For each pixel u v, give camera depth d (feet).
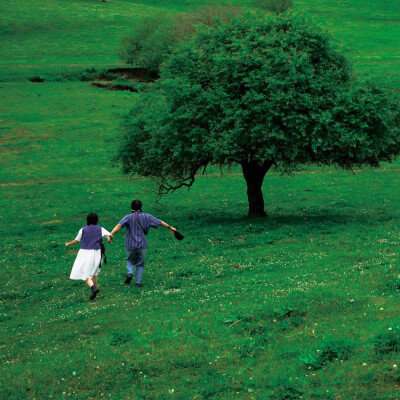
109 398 25.91
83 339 35.96
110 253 71.92
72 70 286.05
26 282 59.82
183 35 273.54
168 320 36.17
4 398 27.04
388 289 36.73
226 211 99.04
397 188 113.91
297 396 22.95
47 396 26.94
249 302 37.86
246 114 73.92
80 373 29.04
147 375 27.81
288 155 75.25
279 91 73.51
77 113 211.20
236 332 31.91
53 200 115.75
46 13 431.84
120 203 111.86
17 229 91.15
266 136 73.41
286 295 37.70
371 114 74.28
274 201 107.86
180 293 46.09
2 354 35.50
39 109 216.33
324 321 31.73
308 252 60.90
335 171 138.41
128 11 456.45
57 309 47.26
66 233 87.51
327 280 42.37
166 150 81.97
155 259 65.36
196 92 78.43
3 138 178.40
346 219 82.28
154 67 278.67
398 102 79.41
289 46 78.54
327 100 75.46
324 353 26.53
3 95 239.91
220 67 78.59
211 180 133.18
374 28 406.00
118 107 221.46
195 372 27.35
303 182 127.44
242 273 53.47
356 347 26.76
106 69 285.43
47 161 153.99
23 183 133.08
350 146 73.46
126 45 294.05
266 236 72.84
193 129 76.69
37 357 33.35
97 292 47.98
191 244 72.43
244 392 24.30
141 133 89.20
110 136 180.14
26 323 43.70
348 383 23.47
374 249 57.36
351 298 35.14
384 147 76.84
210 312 36.78
